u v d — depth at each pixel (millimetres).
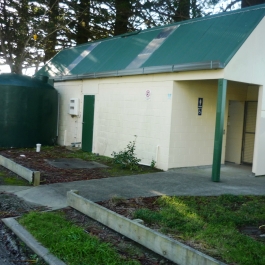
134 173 9492
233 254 4148
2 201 6535
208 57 8961
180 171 9961
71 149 13422
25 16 19547
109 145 12102
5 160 9508
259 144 9734
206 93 10641
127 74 11047
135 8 18891
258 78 9422
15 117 13148
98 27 20500
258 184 8641
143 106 10734
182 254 4020
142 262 4199
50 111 14227
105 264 4047
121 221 4988
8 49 19875
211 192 7496
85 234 4824
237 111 12023
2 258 4414
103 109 12438
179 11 18562
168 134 9898
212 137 10961
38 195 6980
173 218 5434
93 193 7023
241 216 5711
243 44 8867
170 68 9547
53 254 4297
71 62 15320
